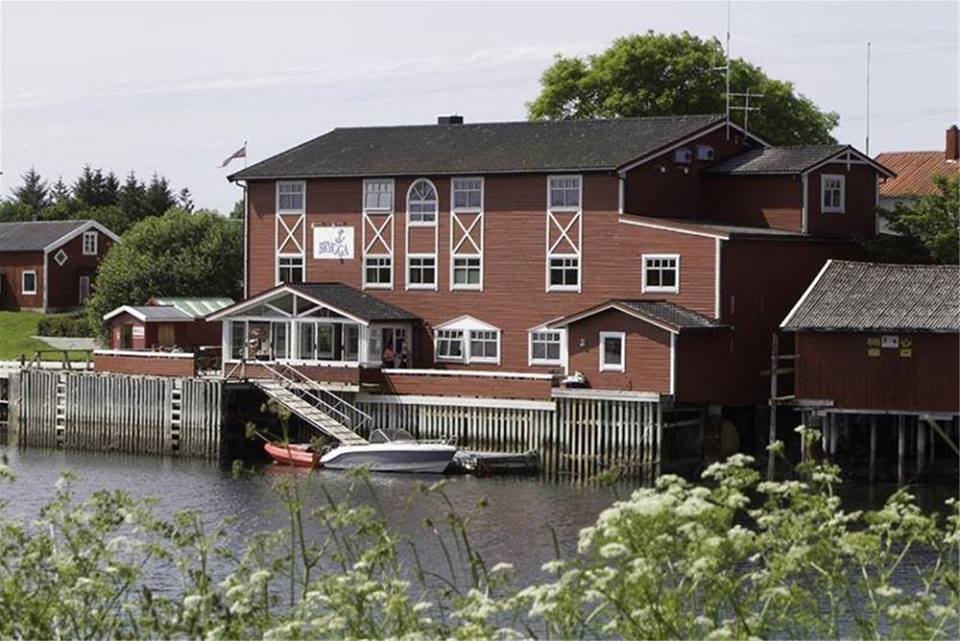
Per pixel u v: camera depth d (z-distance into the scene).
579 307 59.41
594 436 54.31
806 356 51.84
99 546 14.59
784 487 13.35
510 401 56.19
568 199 59.78
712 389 55.06
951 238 59.38
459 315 62.16
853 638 15.59
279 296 62.78
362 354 61.47
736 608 12.45
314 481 50.03
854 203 61.59
